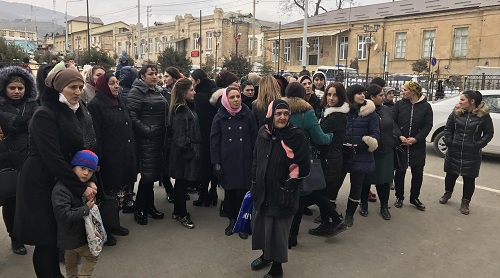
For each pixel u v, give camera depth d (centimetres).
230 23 4497
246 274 352
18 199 269
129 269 354
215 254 388
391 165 490
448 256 396
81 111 298
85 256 290
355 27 3406
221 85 505
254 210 344
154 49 5394
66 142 271
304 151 316
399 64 3177
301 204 396
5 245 401
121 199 451
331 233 421
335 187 451
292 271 359
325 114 415
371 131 445
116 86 397
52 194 265
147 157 439
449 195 558
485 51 2727
